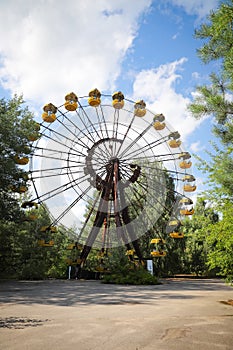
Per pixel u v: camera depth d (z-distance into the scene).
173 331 5.50
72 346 4.52
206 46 5.46
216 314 7.41
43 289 14.55
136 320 6.59
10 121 19.58
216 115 6.35
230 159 6.91
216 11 4.79
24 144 21.03
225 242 10.08
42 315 7.21
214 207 10.36
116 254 26.83
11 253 25.86
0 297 11.12
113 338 5.01
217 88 6.45
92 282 20.62
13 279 25.38
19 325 6.02
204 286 17.31
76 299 10.63
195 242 31.06
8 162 18.98
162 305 9.19
